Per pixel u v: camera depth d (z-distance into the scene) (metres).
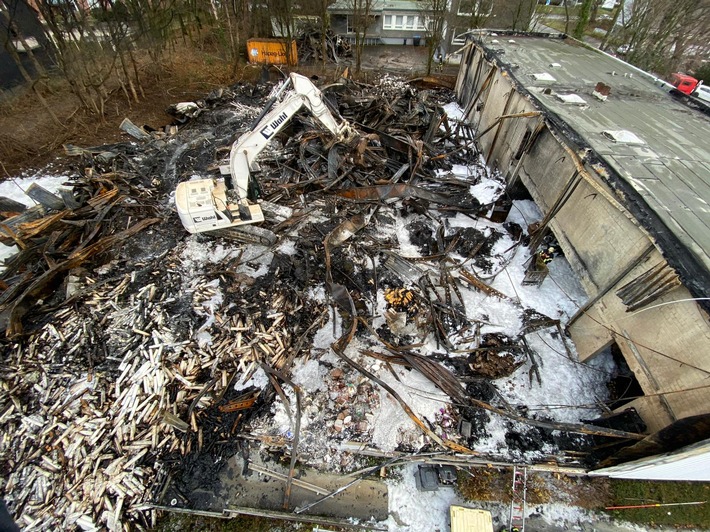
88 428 7.33
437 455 7.18
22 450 7.07
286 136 15.05
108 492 6.68
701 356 5.65
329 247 10.64
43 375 8.01
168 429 7.45
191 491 6.83
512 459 7.21
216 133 16.16
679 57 20.22
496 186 13.25
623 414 7.24
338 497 6.84
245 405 7.81
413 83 22.19
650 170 7.64
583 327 8.58
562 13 31.39
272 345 8.72
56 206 10.74
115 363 8.25
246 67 22.75
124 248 10.72
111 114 16.80
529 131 11.18
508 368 8.36
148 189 12.76
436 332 9.06
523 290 10.11
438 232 11.56
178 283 9.91
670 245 6.12
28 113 15.82
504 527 6.59
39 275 9.43
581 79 12.72
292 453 7.02
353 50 26.20
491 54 15.23
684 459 5.62
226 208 10.10
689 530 6.55
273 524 6.57
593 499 6.87
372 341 8.88
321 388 8.05
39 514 6.39
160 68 20.20
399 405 7.84
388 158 14.09
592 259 8.15
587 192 8.35
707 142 8.99
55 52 14.48
